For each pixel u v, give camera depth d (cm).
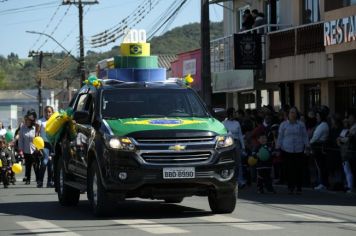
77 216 1216
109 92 1251
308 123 1892
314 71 2197
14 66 12731
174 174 1093
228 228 1034
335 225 1072
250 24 2703
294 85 2545
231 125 1778
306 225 1070
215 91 2869
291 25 2538
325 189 1730
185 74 3228
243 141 1847
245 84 2572
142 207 1348
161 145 1099
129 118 1191
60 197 1430
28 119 2056
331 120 1753
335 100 2353
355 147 1625
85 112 1216
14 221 1170
